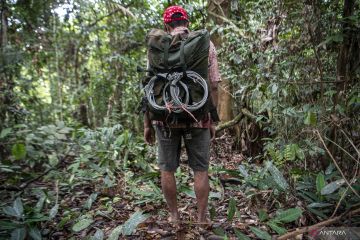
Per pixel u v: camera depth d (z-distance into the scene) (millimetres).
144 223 2684
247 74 4176
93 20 7363
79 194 3510
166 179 2570
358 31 2680
